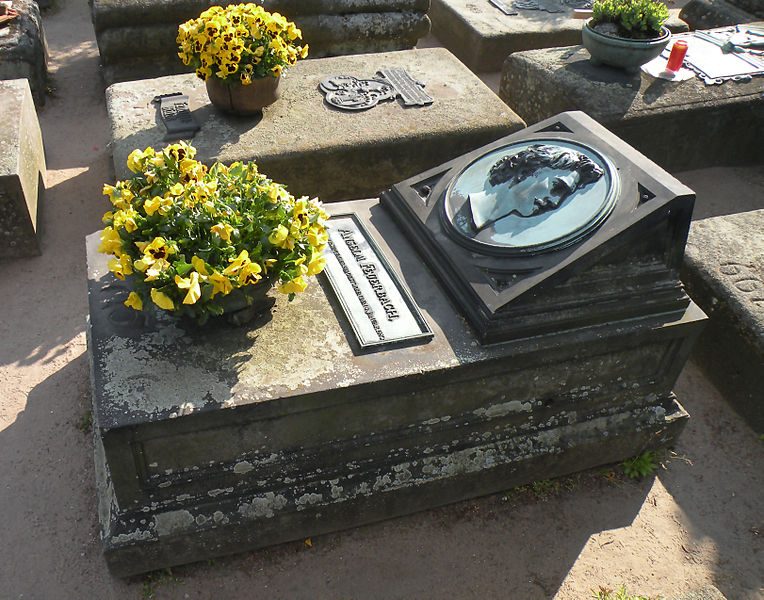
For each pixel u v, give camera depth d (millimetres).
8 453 3373
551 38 7363
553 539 3186
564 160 3150
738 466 3557
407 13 7090
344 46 7086
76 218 5035
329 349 2801
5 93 5098
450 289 3055
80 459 3361
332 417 2762
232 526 2816
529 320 2854
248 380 2633
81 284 4461
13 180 4305
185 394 2562
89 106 6582
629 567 3084
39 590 2863
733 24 7387
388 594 2941
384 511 3115
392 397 2795
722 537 3223
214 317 2883
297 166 4477
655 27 5562
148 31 6188
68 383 3750
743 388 3771
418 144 4672
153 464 2633
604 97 5414
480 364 2809
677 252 3012
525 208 3076
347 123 4715
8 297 4340
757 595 2994
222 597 2889
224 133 4539
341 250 3344
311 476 2918
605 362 3121
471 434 3135
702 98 5531
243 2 6375
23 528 3070
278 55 4398
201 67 4352
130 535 2705
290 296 2717
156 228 2625
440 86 5273
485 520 3252
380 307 3012
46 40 7715
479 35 7199
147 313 2893
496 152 3518
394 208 3580
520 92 6152
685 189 2906
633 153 3232
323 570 3010
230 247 2541
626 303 2982
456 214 3254
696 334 3150
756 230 4305
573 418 3291
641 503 3359
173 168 2857
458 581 3002
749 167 6004
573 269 2850
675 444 3645
